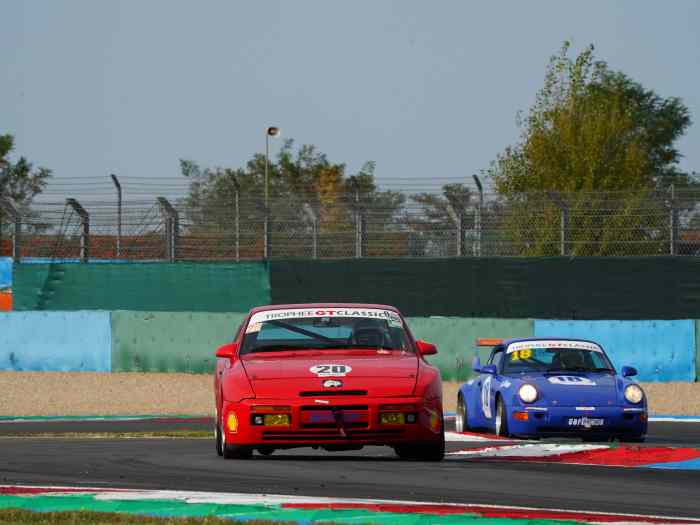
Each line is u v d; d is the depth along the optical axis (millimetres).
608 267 112562
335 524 27125
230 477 37062
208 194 124000
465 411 61812
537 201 115375
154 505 30375
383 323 44781
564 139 158250
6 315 109312
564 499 32031
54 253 126750
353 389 39469
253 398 39719
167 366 104625
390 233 118438
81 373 104625
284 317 45031
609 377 56812
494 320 98000
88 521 27578
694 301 111250
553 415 53750
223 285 120125
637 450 45062
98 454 46125
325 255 119625
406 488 34250
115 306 123562
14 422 71750
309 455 46062
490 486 34750
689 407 81875
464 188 116812
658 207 112875
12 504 30703
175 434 58531
